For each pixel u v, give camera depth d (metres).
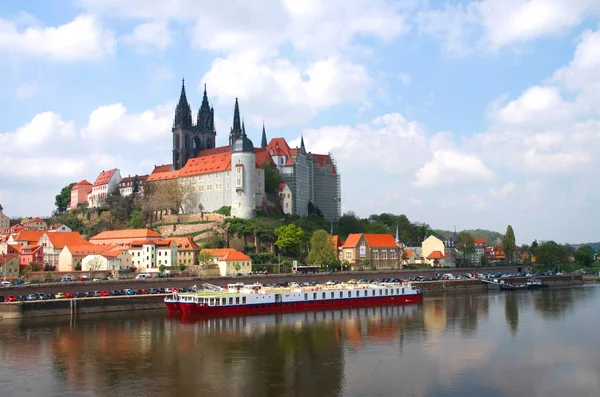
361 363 116.06
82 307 183.75
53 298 185.12
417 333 148.00
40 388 100.50
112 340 139.62
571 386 100.62
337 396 95.12
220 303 184.12
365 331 151.38
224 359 119.88
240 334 147.50
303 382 102.88
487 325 160.00
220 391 98.06
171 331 152.00
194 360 119.19
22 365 115.56
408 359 119.12
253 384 101.94
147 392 97.88
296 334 147.25
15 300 178.38
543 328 154.50
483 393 96.81
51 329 155.00
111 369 112.38
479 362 116.56
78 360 119.50
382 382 102.69
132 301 194.38
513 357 120.62
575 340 137.62
